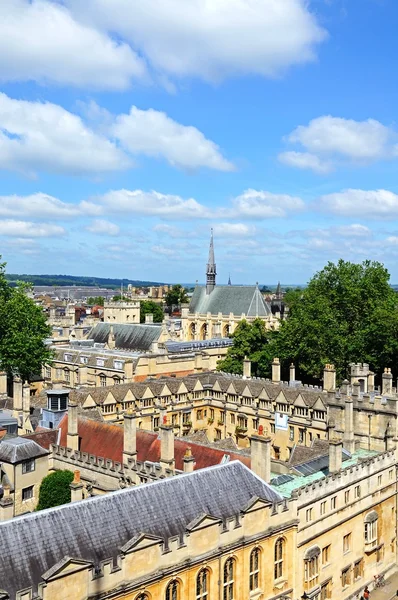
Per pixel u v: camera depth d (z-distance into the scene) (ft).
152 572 160.25
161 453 238.48
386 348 424.46
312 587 212.02
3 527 148.77
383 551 253.65
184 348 541.75
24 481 242.78
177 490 182.80
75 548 154.92
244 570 184.96
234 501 191.83
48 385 437.58
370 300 502.79
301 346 465.47
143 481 227.81
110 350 492.54
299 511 203.62
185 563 166.91
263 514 190.29
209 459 242.78
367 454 267.39
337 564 225.15
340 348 462.60
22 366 426.10
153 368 443.32
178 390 384.47
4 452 241.96
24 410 304.91
